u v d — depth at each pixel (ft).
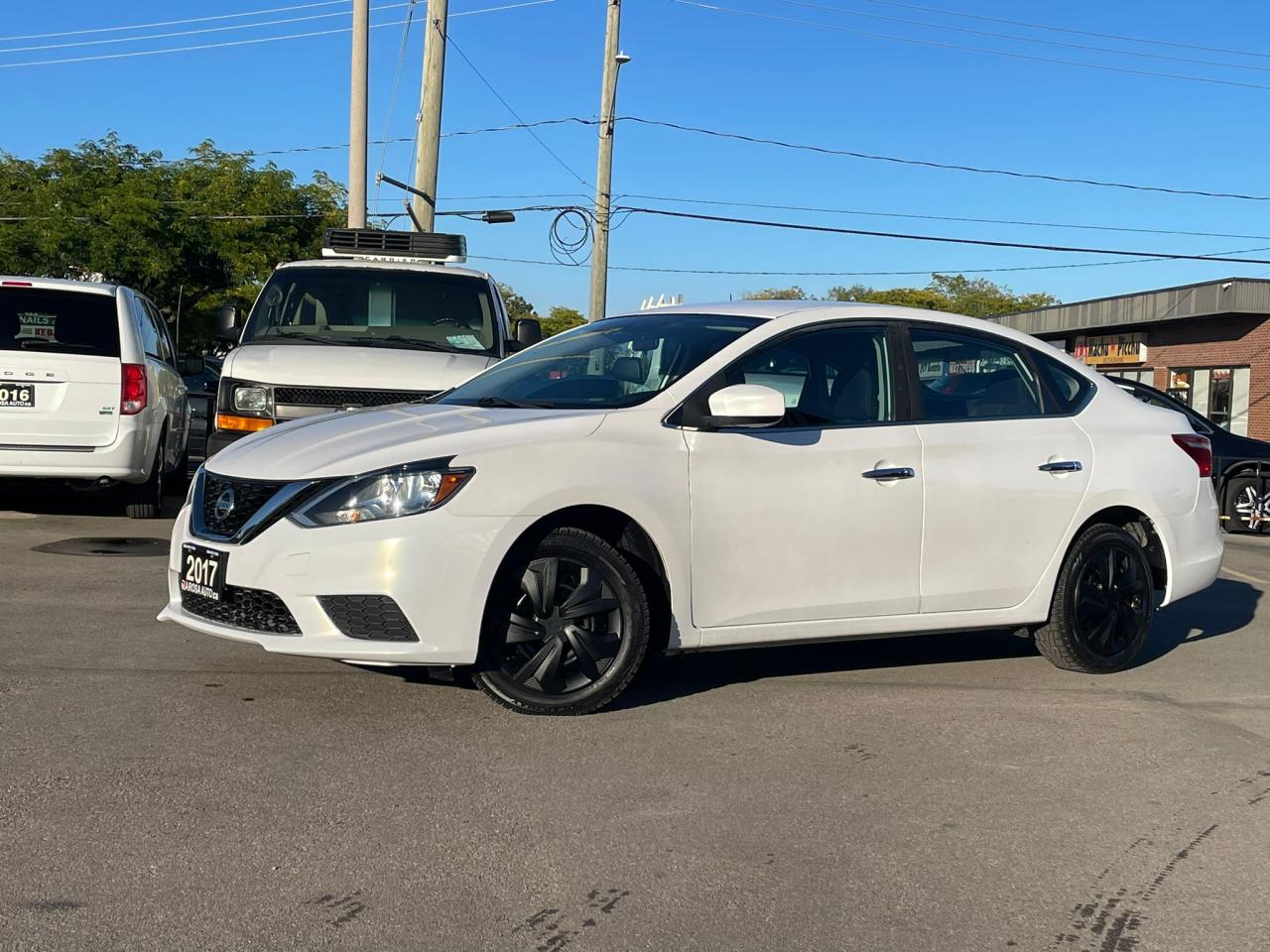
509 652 16.40
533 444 16.22
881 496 18.26
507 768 14.76
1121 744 16.80
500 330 34.14
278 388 29.12
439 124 63.10
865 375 18.86
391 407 19.12
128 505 35.42
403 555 15.47
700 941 10.70
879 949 10.69
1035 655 21.93
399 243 37.42
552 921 10.95
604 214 97.96
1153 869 12.62
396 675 18.45
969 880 12.19
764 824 13.41
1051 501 19.65
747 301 20.17
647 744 15.89
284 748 15.15
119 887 11.25
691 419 17.30
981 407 19.69
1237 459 49.19
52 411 32.65
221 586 16.11
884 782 14.90
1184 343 117.91
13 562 27.14
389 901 11.19
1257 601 29.12
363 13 62.13
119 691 17.28
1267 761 16.28
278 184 121.19
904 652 21.84
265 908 10.96
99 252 107.55
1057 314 136.87
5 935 10.27
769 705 17.94
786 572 17.71
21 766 14.20
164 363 37.81
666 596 17.12
